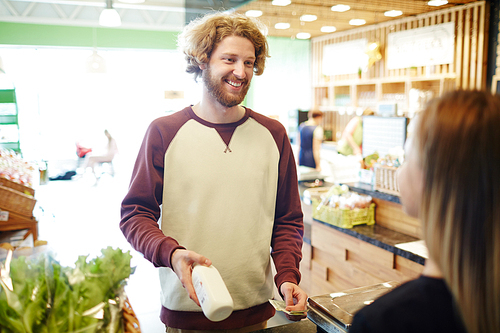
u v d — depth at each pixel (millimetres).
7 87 7977
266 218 1572
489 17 5734
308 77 9719
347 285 3225
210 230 1457
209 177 1455
